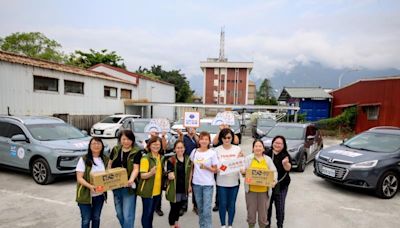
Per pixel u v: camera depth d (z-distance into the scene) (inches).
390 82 698.8
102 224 176.9
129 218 143.3
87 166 137.7
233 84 2116.1
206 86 2144.4
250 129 947.3
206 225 152.9
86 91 691.4
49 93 572.7
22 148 270.2
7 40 1246.9
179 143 160.6
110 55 1620.3
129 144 147.9
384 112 714.8
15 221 178.5
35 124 289.7
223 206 159.3
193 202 195.9
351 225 183.3
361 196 246.4
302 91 1107.3
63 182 267.6
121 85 856.9
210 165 152.9
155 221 181.9
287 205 220.1
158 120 207.9
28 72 520.4
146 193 145.7
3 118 300.4
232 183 158.2
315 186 277.6
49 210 197.6
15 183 262.5
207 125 473.1
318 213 203.5
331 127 842.8
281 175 164.6
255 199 156.1
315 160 281.7
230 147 160.4
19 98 502.9
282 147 165.9
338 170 250.4
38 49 1290.6
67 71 616.7
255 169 150.7
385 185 239.6
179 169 160.6
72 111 642.2
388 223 188.1
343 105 909.8
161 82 1141.1
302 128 394.9
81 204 136.9
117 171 136.0
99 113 746.2
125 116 674.8
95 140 140.2
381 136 285.1
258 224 171.8
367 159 243.1
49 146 258.1
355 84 855.1
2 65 469.7
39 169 259.1
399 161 248.5
